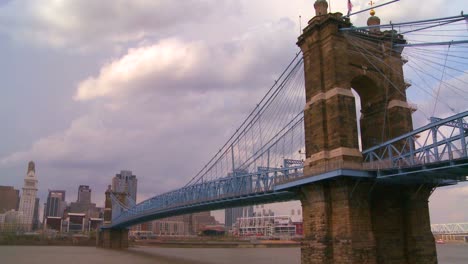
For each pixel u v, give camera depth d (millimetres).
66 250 141625
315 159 47969
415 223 47750
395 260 47344
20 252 126250
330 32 49500
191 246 198875
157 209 95750
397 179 44688
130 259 102125
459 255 128125
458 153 36750
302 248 48250
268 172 58875
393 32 54656
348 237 43125
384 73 53344
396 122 51156
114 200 165000
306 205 48969
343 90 47688
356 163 45000
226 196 67750
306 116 51094
